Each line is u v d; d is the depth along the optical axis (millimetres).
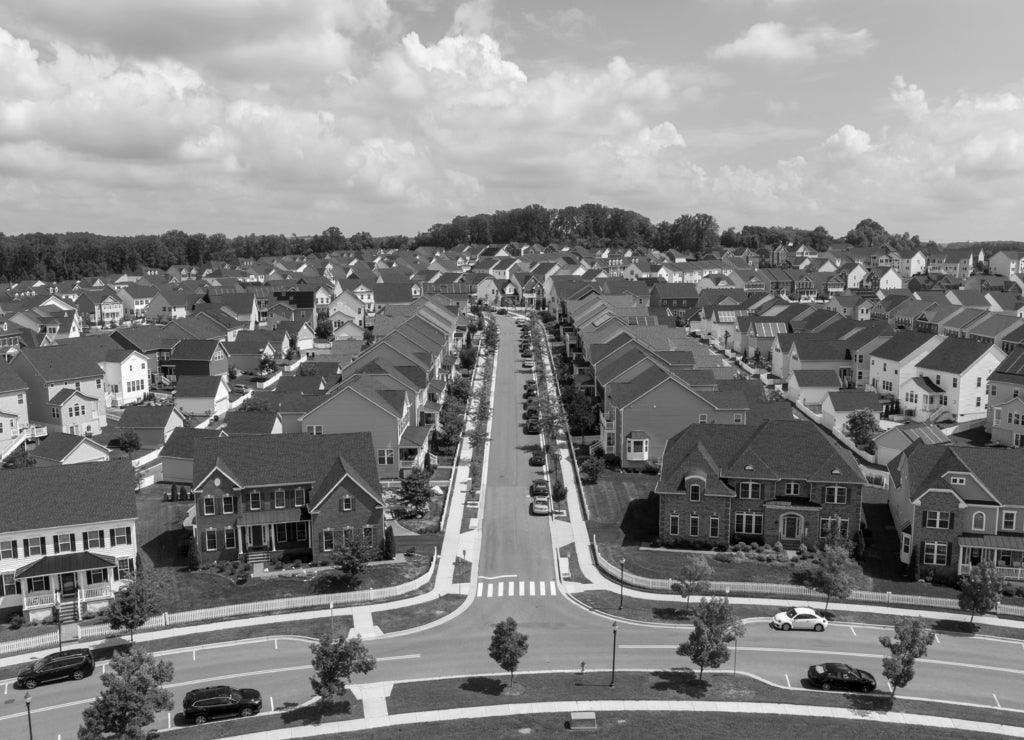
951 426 111625
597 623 63062
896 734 47969
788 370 138250
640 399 95500
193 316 161125
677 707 50906
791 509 74062
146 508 86188
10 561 65375
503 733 47938
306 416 93438
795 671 55688
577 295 195500
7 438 108375
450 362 145000
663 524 76500
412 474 85000
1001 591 65438
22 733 48562
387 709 50812
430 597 67250
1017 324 135250
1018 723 49438
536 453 101938
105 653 58562
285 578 69938
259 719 49969
